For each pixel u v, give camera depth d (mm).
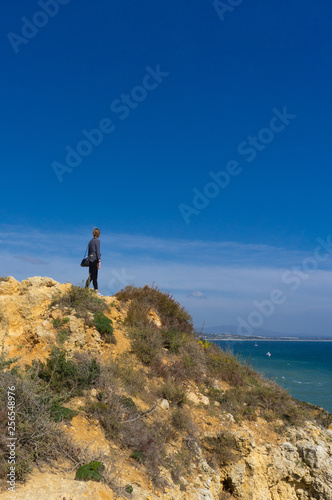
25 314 10445
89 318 11445
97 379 9375
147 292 15914
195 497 7859
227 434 10477
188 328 15938
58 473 5938
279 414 12930
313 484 11203
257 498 10656
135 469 7328
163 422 9633
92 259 13711
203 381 13117
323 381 42312
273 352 103188
